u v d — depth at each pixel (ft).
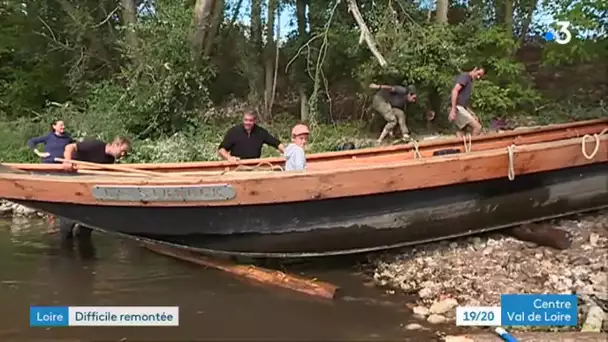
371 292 14.84
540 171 16.62
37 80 45.09
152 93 36.32
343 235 16.28
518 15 47.16
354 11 36.19
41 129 35.12
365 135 39.11
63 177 16.16
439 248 17.35
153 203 15.78
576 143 16.78
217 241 16.57
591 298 13.38
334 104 45.60
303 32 45.19
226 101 48.78
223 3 41.68
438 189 16.24
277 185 15.38
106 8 43.47
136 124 36.65
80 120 35.14
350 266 17.06
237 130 19.85
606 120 22.21
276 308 13.69
